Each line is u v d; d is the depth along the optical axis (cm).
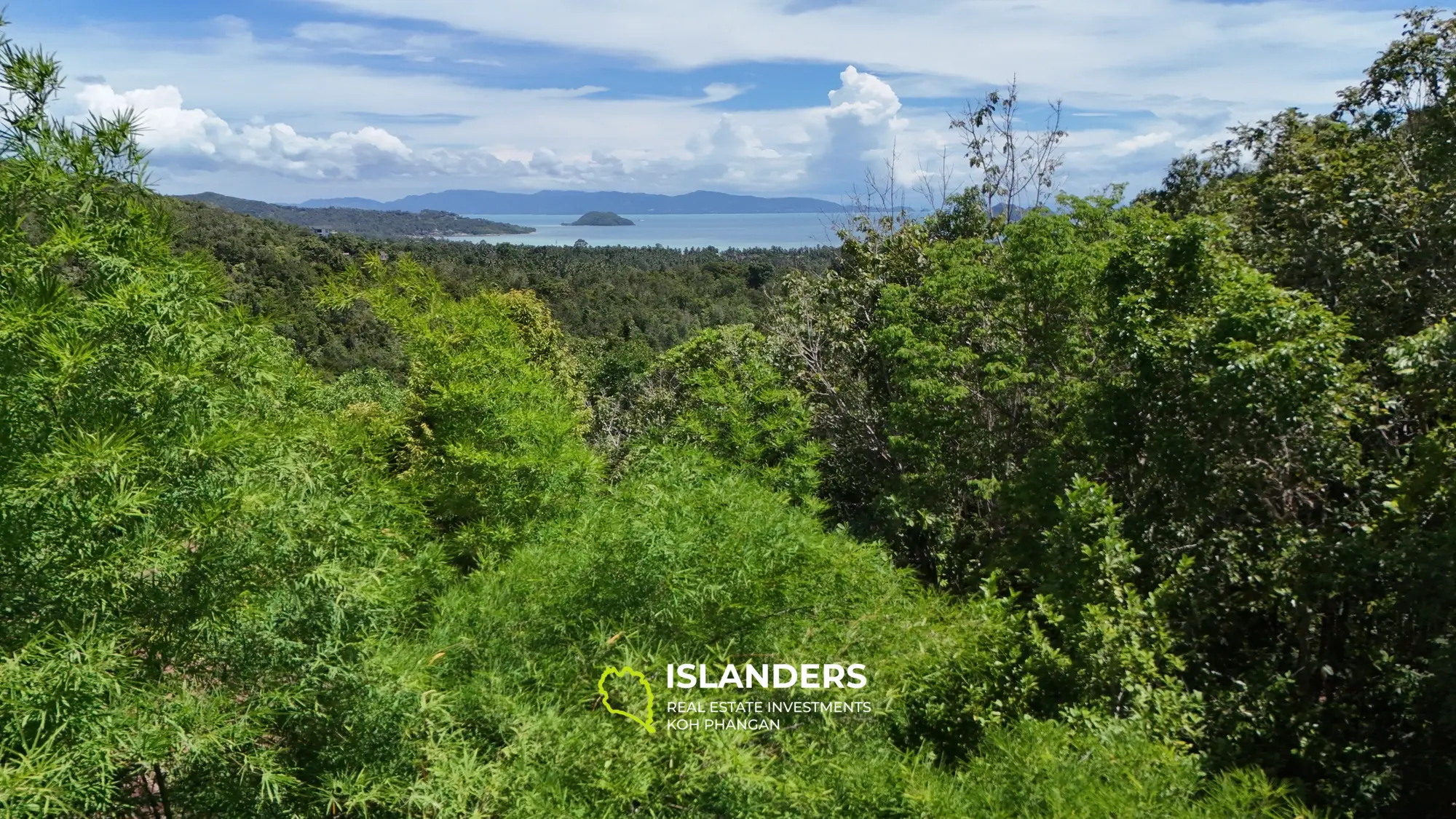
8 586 295
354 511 430
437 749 350
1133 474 702
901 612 473
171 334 330
